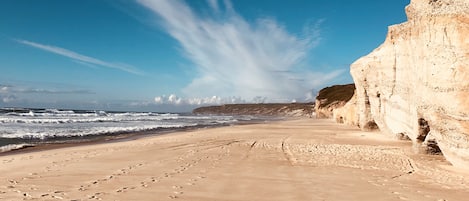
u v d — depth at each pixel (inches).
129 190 299.3
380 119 880.3
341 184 333.4
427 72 441.7
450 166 442.9
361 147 665.6
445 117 405.7
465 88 369.7
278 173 393.7
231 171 400.8
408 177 378.9
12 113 2482.8
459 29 375.9
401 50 679.7
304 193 295.1
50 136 922.1
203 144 706.2
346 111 1489.9
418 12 485.7
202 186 317.4
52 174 376.2
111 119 2103.8
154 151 587.8
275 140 808.9
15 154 575.5
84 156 523.2
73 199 269.9
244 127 1375.5
